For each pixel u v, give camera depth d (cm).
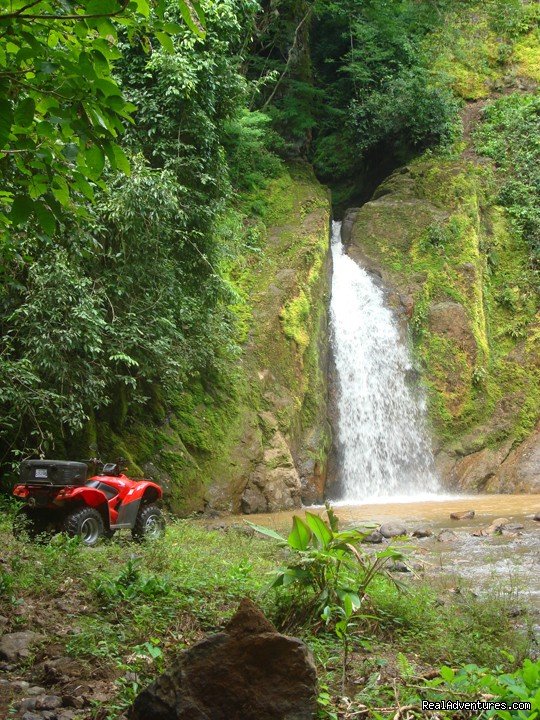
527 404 2266
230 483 1725
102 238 1483
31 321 1248
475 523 1427
